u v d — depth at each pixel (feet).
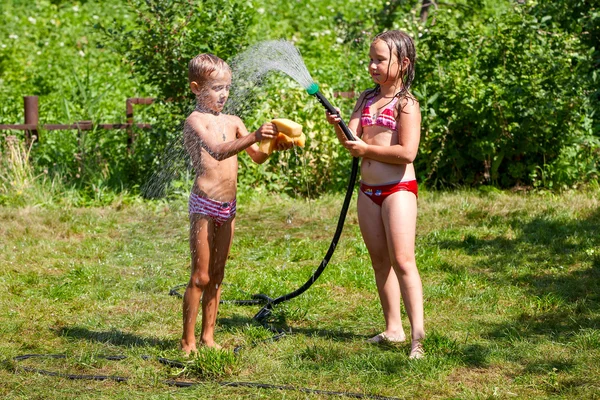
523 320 16.66
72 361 14.15
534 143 29.63
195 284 14.17
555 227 24.13
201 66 13.82
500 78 29.78
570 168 29.53
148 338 15.64
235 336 15.76
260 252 22.58
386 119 14.56
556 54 29.94
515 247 22.38
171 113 29.30
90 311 17.35
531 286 19.02
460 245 22.76
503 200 27.89
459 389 13.01
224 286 19.36
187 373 13.62
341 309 17.71
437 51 30.99
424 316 16.93
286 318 16.97
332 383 13.21
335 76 36.47
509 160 30.35
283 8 57.93
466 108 29.35
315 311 17.52
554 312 17.11
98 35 52.80
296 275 20.15
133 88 42.32
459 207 27.07
